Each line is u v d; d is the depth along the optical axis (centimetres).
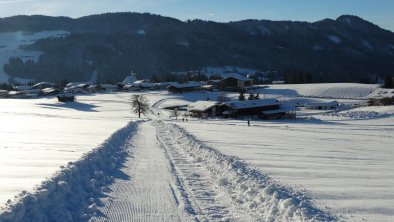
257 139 2802
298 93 12825
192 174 1345
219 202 1011
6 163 1407
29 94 14038
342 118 6900
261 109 7950
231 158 1625
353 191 1106
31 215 755
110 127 3647
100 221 826
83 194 988
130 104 10062
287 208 916
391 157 2009
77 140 2339
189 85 13500
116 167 1413
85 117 6481
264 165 1551
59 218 795
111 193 1051
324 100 11350
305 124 5675
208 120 6856
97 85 15275
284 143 2580
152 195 1047
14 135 2684
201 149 1922
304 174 1369
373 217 874
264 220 872
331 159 1825
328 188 1142
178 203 982
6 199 891
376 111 7444
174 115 8125
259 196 1038
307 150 2188
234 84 14225
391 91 9562
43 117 5706
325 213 895
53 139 2402
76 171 1114
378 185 1191
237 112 7838
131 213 891
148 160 1622
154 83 15788
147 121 5038
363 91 12500
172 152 1908
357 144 2855
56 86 16625
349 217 873
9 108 7938
